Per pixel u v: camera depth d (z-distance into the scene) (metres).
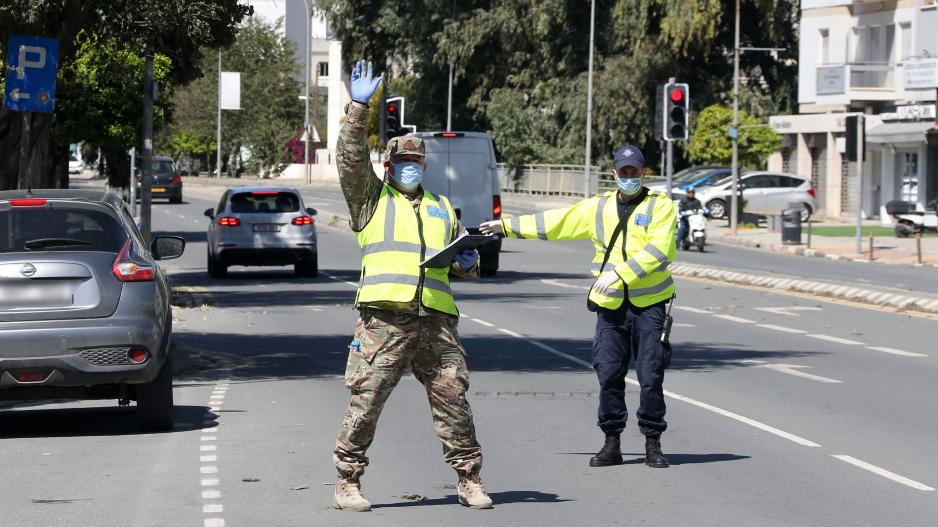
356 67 20.12
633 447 27.06
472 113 193.12
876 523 20.58
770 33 160.50
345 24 182.25
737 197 131.12
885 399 33.75
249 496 22.20
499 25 172.88
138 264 27.77
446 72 187.25
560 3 169.12
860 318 56.19
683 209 104.56
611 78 165.38
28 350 26.61
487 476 24.11
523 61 179.12
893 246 105.62
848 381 37.06
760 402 33.19
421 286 20.12
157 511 21.16
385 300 20.05
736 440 27.95
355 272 83.06
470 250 20.34
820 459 25.86
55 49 38.69
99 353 26.97
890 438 28.16
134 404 33.88
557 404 32.78
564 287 72.19
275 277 79.19
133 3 45.03
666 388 35.62
